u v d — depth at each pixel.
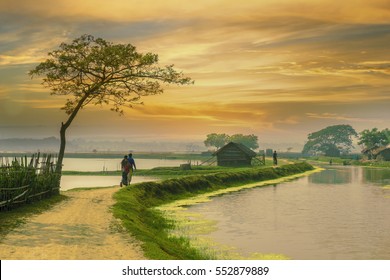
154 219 29.44
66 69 35.50
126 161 41.06
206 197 45.94
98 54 35.16
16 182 25.00
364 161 150.00
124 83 36.94
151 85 37.03
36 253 14.91
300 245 23.86
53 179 31.59
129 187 39.06
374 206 39.06
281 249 22.88
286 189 55.03
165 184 45.28
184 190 47.03
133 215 26.53
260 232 27.19
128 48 35.47
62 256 14.69
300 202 41.81
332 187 58.00
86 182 62.09
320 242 24.64
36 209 24.89
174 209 36.78
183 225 29.20
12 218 21.39
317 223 30.53
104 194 34.22
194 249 21.53
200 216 33.06
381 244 24.23
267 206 38.97
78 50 35.50
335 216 33.53
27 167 26.98
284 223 30.44
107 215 23.84
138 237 18.22
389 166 126.62
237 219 31.95
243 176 65.25
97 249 15.89
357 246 23.78
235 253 21.73
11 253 14.77
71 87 36.56
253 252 22.08
